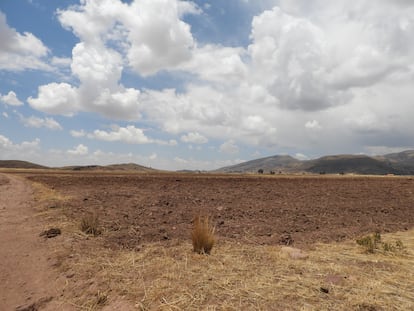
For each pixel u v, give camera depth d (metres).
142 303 4.01
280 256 5.98
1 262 6.05
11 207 12.60
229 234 8.07
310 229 8.95
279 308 3.78
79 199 14.82
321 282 4.62
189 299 4.03
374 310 3.78
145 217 10.34
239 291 4.27
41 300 4.48
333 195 19.38
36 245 7.10
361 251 6.55
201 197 16.83
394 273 5.08
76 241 7.18
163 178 35.84
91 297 4.39
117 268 5.31
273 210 12.38
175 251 6.31
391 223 10.24
